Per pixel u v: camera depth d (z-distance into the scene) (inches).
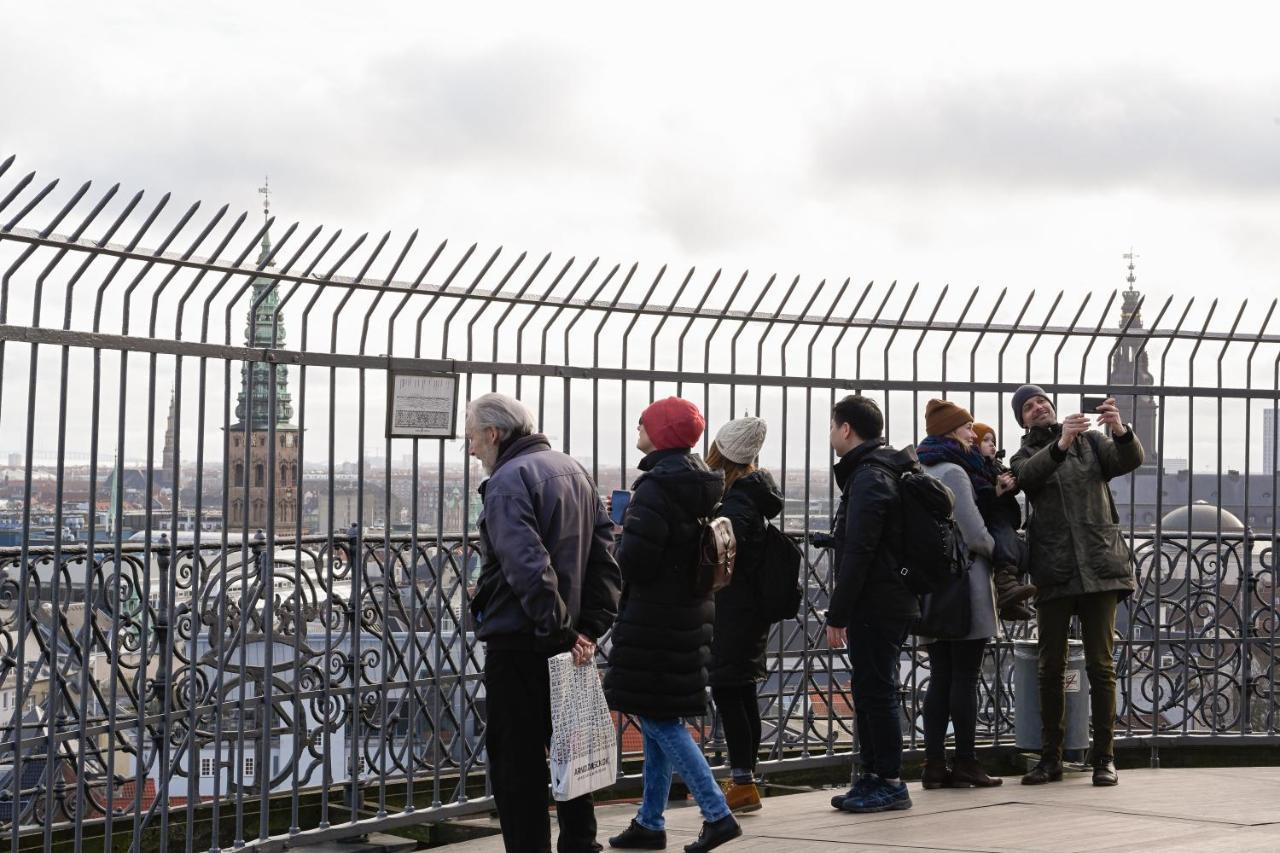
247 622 254.1
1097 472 297.4
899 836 250.2
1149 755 350.6
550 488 201.9
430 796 303.6
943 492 263.9
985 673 345.1
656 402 231.8
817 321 313.9
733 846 247.3
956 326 325.7
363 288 258.8
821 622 320.8
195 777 246.5
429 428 269.6
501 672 205.8
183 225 230.1
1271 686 351.3
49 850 224.2
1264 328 346.6
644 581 227.9
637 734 330.3
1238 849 236.1
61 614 236.2
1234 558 354.0
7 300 209.9
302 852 261.1
